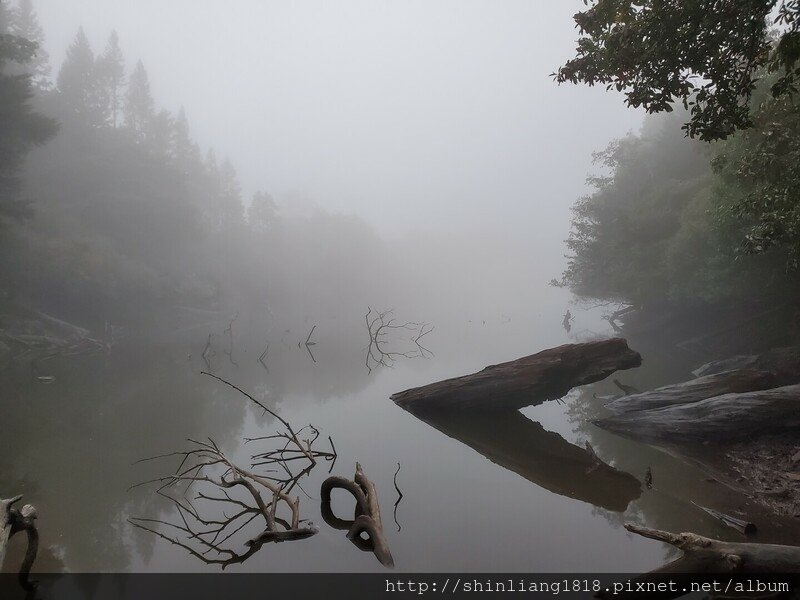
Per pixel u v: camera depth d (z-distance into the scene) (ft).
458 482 23.08
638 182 104.12
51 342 84.58
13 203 87.45
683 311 88.02
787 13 19.16
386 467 25.44
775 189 29.94
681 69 21.72
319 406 42.55
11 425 35.29
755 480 22.09
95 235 142.92
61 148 170.30
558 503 20.27
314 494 21.53
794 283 53.72
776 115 31.50
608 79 23.58
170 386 53.42
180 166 232.32
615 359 34.81
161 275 151.74
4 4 169.99
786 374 41.52
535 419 37.01
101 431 33.76
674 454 26.81
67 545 16.66
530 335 120.37
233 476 23.52
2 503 13.61
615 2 21.31
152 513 19.69
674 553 15.78
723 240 53.16
